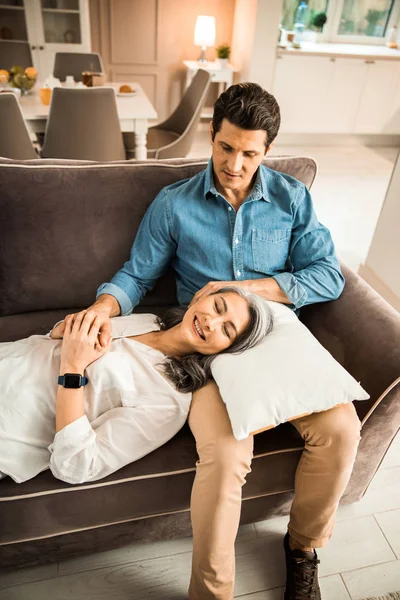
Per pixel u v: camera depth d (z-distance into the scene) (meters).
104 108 2.37
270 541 1.25
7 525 0.93
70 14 3.76
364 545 1.26
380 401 1.05
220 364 1.02
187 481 1.01
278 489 1.12
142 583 1.15
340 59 4.06
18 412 0.95
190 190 1.26
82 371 0.97
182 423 1.01
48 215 1.30
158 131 3.31
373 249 2.35
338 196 3.46
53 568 1.16
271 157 1.46
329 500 1.00
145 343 1.15
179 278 1.41
